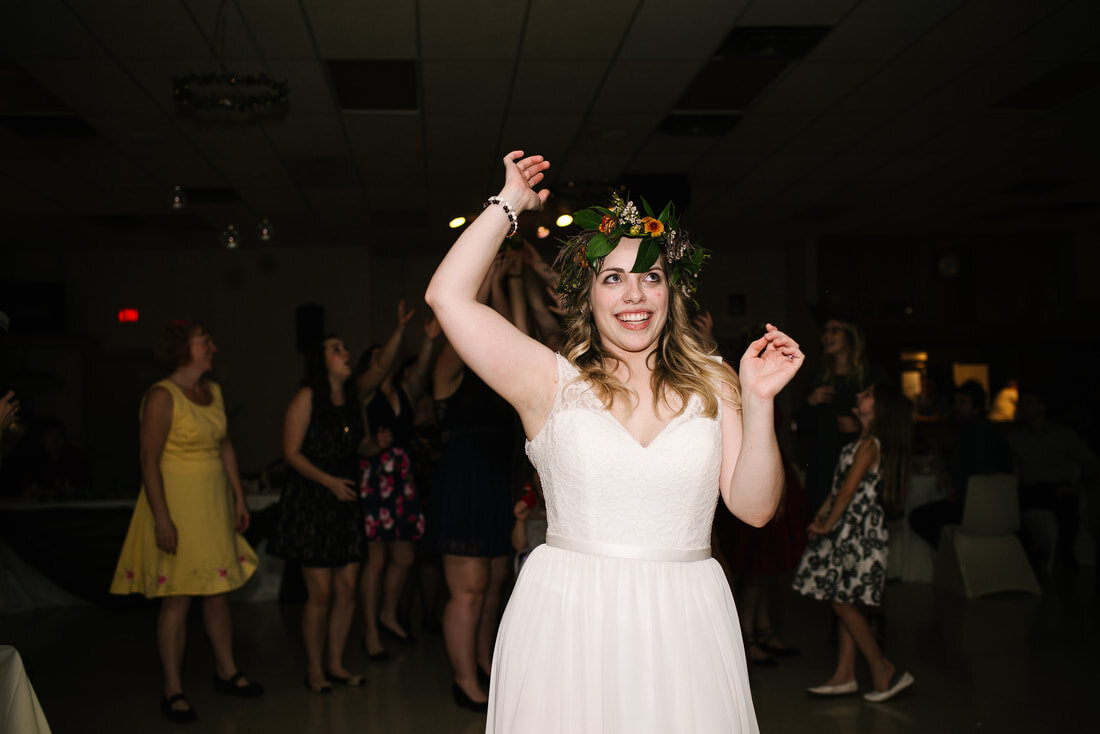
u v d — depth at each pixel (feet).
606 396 4.64
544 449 4.66
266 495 18.53
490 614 11.98
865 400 11.60
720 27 15.20
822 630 15.19
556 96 18.40
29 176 23.59
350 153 22.13
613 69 16.97
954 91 18.65
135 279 34.24
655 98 18.66
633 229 4.82
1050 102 19.44
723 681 4.51
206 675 12.92
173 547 10.78
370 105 18.66
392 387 14.11
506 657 4.62
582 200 20.74
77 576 17.61
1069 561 20.61
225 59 16.11
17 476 23.32
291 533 11.98
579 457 4.53
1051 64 17.22
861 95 18.79
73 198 26.03
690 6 14.39
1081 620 15.62
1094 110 20.08
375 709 11.27
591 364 4.80
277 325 34.63
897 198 28.43
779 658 13.55
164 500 10.78
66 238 31.55
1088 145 22.88
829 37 15.76
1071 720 10.62
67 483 19.66
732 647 4.64
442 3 14.05
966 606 16.85
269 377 34.53
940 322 34.19
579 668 4.43
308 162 22.81
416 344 36.94
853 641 11.75
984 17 15.06
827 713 10.96
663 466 4.52
